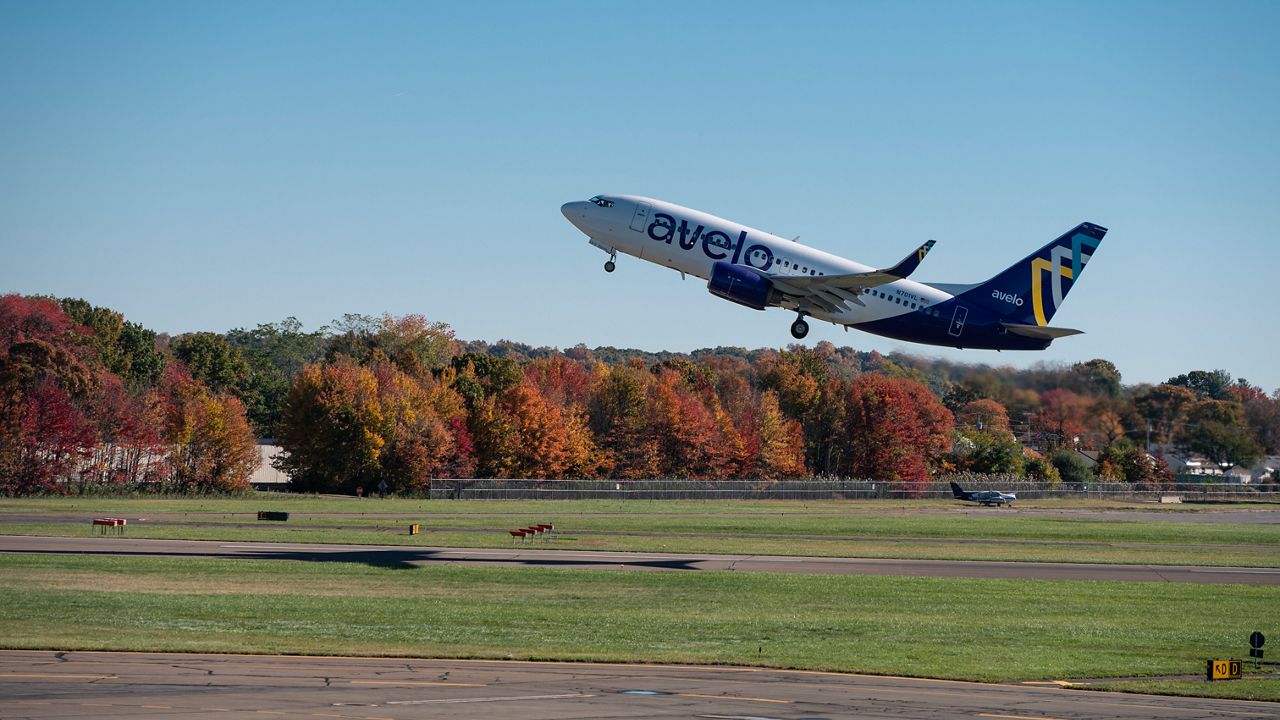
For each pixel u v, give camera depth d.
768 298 57.78
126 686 21.73
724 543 61.81
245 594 37.81
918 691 24.17
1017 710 22.17
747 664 27.30
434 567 47.03
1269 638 34.22
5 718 18.53
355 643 28.75
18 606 33.25
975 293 61.19
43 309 114.69
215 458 107.56
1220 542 69.69
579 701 21.48
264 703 20.31
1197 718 22.30
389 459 112.69
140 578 40.97
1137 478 115.44
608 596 40.12
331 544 55.94
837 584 44.66
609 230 60.66
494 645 29.22
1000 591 43.75
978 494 110.94
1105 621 37.00
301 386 114.12
